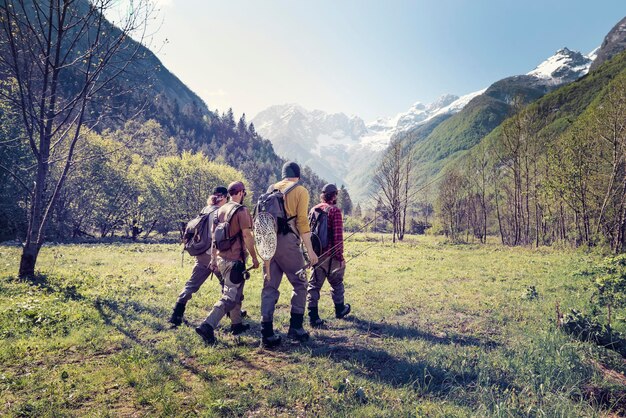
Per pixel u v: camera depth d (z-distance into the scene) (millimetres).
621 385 4039
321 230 6750
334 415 3369
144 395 3688
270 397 3664
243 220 5434
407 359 4793
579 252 22406
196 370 4418
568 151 29734
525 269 13969
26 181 34969
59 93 11203
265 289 5434
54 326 6051
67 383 3971
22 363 4539
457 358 4691
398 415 3383
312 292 6660
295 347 5301
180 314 6344
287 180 5578
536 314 7121
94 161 44125
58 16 10250
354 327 6500
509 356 4754
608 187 26969
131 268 14688
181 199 57656
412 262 17375
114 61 10664
